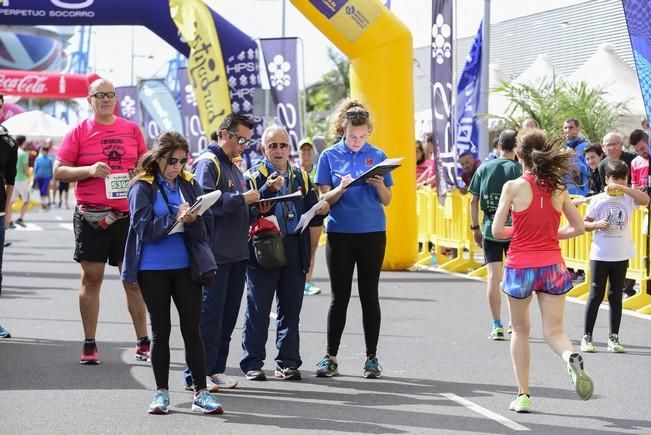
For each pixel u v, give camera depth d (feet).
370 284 29.94
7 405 26.20
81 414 25.27
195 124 89.20
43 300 46.75
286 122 68.80
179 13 58.39
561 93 67.26
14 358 32.73
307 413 25.43
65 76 106.83
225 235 27.53
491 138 81.82
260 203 28.40
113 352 33.91
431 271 58.90
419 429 23.81
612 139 45.80
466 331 38.04
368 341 30.04
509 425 24.17
